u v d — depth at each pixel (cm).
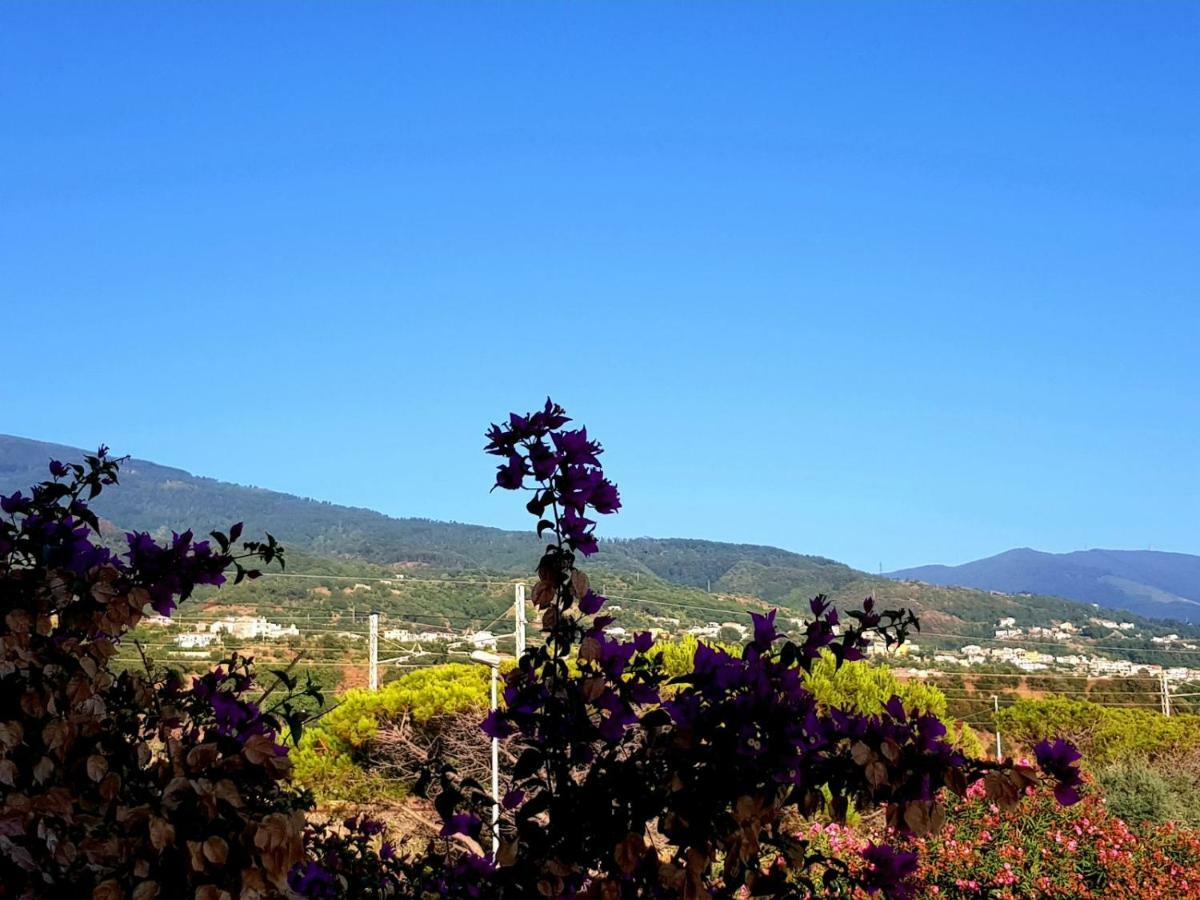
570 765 293
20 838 251
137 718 329
